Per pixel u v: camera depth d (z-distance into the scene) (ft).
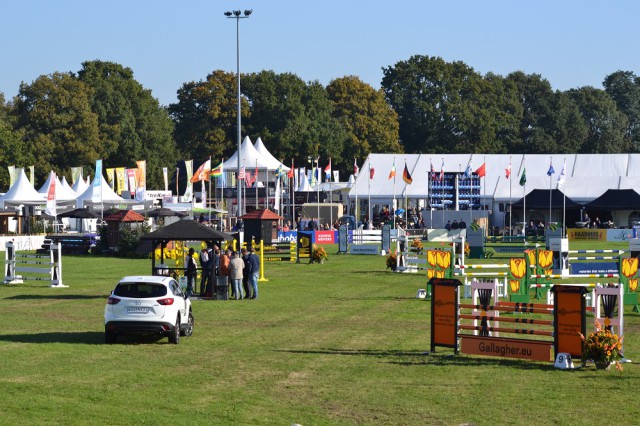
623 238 314.96
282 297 150.30
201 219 311.47
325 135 535.19
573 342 83.30
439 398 71.05
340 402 69.72
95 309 133.39
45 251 254.27
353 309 133.28
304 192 395.34
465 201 318.04
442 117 595.88
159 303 97.19
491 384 76.33
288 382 77.46
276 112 536.42
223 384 76.54
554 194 347.15
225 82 547.90
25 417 63.26
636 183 364.79
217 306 137.28
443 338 91.86
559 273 174.29
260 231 257.34
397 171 399.24
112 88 500.33
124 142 486.79
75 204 343.67
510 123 610.65
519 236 303.89
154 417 63.87
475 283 98.94
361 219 388.37
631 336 105.19
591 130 636.48
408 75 610.65
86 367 84.02
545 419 64.23
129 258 240.32
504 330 89.04
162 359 89.04
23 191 330.34
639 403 69.10
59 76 469.98
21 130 451.94
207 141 535.60
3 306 137.18
